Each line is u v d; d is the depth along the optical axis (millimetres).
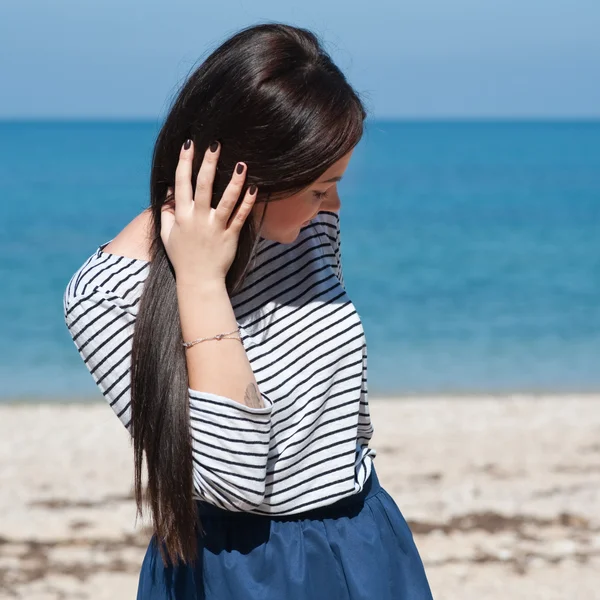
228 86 1997
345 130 1979
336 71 2051
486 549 6684
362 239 34688
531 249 31875
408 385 15266
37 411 12664
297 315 2270
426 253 31094
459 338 19109
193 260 2068
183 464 2039
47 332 19250
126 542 6875
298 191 2020
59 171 69250
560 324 20391
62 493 8195
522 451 9938
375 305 22656
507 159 95812
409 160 93438
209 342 2062
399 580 2346
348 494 2260
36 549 6711
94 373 2172
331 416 2275
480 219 41000
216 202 2082
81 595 5863
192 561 2205
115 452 9977
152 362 2072
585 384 15266
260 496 2074
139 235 2225
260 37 2023
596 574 6211
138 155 94625
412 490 8242
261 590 2197
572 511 7562
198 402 2041
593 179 65250
